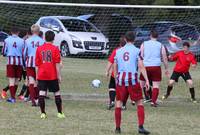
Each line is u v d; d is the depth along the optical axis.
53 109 29.39
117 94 22.36
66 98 35.72
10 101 32.22
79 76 43.62
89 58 59.19
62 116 26.31
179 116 28.20
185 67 35.25
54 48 26.11
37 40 31.23
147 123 25.30
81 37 58.56
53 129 22.80
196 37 57.78
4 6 58.81
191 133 22.77
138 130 22.52
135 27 60.69
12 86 32.22
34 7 61.00
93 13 64.25
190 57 35.34
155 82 32.41
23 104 31.33
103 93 37.28
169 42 58.22
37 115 26.83
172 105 33.56
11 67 32.12
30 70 30.89
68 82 41.25
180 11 61.53
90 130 22.78
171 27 58.81
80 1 65.12
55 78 26.09
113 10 62.53
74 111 28.91
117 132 22.23
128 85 22.11
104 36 60.31
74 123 24.59
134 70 22.22
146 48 32.16
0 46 54.28
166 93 37.12
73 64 52.88
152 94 32.56
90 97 36.12
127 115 27.91
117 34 61.69
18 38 32.19
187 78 35.56
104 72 46.75
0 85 39.38
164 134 22.36
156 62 32.09
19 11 59.69
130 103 33.75
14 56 32.09
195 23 61.44
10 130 22.33
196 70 52.56
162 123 25.42
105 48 59.38
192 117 27.91
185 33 58.44
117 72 22.52
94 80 39.84
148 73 32.09
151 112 29.61
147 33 57.66
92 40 58.81
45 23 60.22
